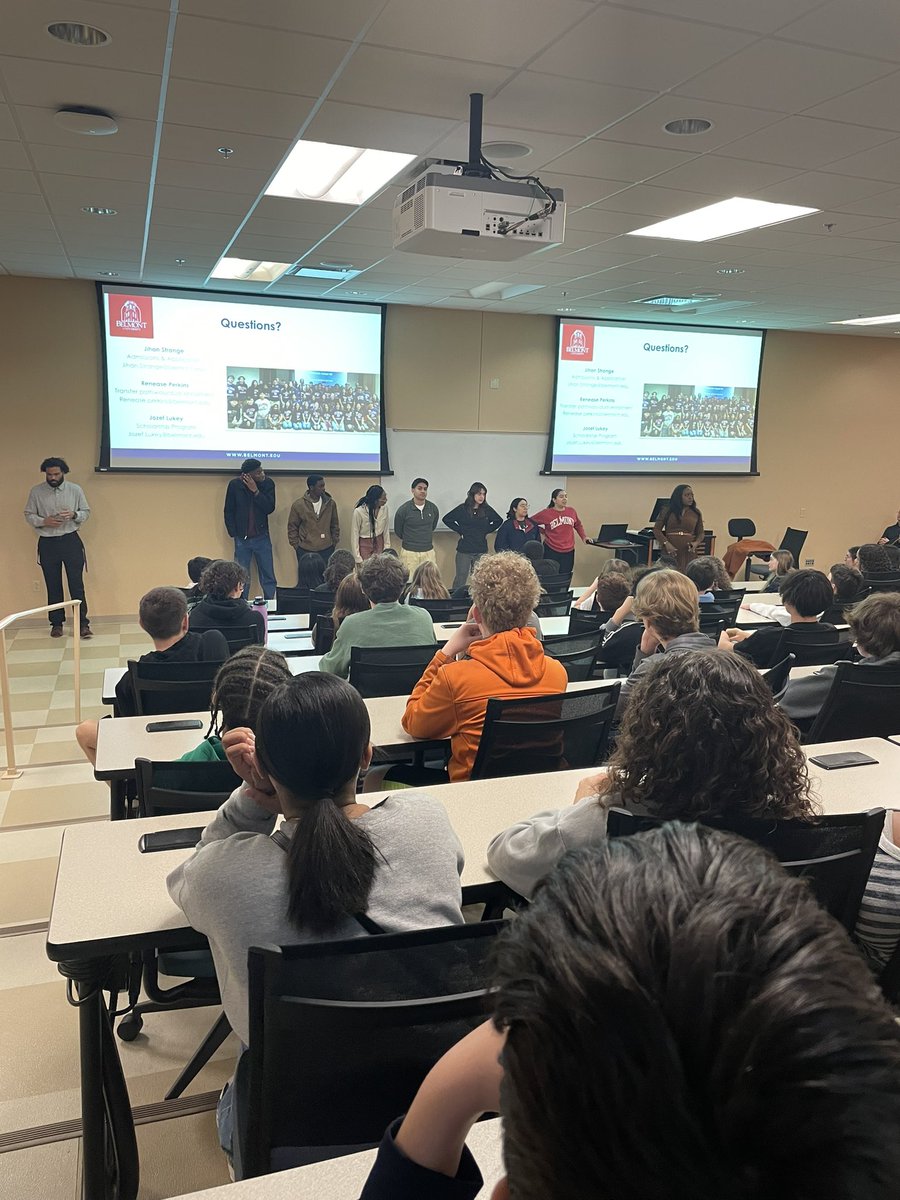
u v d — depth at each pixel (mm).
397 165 4012
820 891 1223
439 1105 460
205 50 2795
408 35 2689
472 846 1588
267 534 7773
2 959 2389
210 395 7656
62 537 6980
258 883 1076
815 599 3463
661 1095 276
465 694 2219
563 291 7359
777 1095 270
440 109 3312
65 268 6539
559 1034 302
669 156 3840
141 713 2707
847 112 3291
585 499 9344
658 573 2633
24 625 7438
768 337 9820
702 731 1160
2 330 7023
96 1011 1327
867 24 2578
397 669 2824
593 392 9070
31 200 4559
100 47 2768
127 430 7457
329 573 4727
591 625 4109
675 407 9453
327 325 7949
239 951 1066
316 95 3168
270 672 1724
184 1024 2078
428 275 6668
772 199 4520
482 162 3338
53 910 1343
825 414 10289
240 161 3908
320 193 4465
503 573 2371
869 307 8039
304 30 2658
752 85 3051
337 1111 1001
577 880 357
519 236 3367
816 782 1891
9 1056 1971
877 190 4336
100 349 7301
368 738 1179
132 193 4422
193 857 1182
